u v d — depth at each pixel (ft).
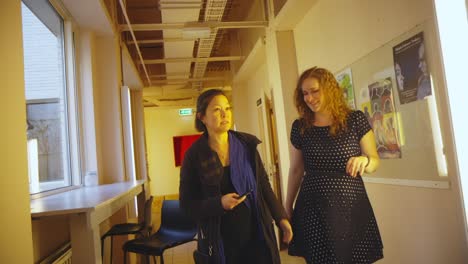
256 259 4.86
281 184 14.46
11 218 3.91
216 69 26.86
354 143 5.19
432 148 6.66
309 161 5.39
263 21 14.83
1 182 3.76
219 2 13.07
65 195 7.68
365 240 5.02
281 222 5.22
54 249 7.43
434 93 6.49
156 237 8.87
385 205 8.44
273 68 14.47
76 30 11.64
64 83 11.02
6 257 3.74
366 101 8.89
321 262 4.94
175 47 17.65
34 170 8.18
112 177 12.53
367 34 8.66
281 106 13.73
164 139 38.29
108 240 11.71
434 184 6.69
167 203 9.47
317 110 5.31
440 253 6.69
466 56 3.61
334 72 10.54
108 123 12.65
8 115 4.07
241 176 4.91
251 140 5.26
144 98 30.94
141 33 21.66
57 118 10.28
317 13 11.55
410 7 7.02
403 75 7.36
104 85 12.80
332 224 4.93
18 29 4.50
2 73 4.00
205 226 4.83
